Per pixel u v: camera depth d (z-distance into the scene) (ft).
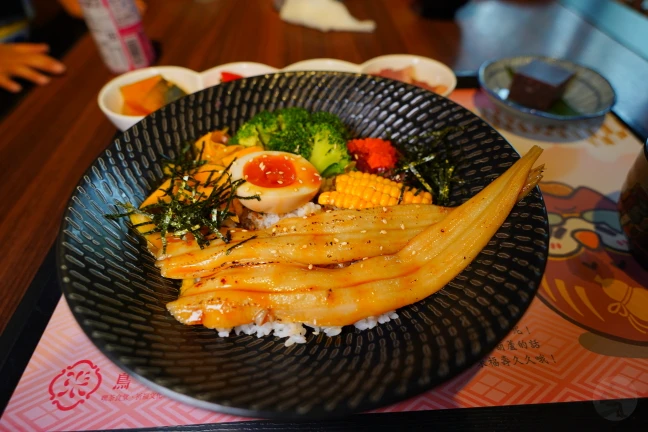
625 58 1.26
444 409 0.57
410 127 0.89
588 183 0.90
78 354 0.63
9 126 1.06
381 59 1.10
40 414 0.57
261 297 0.62
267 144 0.88
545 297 0.70
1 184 0.91
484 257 0.63
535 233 0.62
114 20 1.14
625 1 1.55
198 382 0.50
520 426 0.55
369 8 1.54
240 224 0.81
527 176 0.68
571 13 1.51
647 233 0.67
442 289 0.63
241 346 0.61
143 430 0.55
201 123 0.89
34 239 0.80
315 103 0.95
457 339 0.53
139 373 0.50
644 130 1.00
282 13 1.45
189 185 0.79
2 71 1.20
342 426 0.55
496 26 1.45
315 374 0.53
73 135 1.03
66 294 0.56
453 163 0.81
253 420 0.56
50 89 1.19
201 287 0.64
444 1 1.42
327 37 1.39
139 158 0.80
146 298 0.63
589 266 0.75
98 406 0.58
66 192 0.89
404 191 0.81
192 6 1.57
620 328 0.66
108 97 0.99
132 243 0.70
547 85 1.01
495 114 1.08
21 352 0.63
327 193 0.82
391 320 0.63
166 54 1.32
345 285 0.63
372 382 0.49
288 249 0.68
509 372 0.61
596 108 1.01
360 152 0.88
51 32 1.45
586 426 0.55
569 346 0.64
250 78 0.93
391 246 0.70
